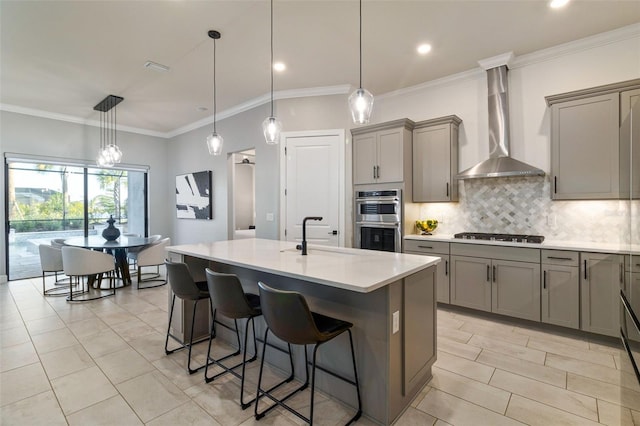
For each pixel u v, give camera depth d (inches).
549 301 117.3
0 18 108.3
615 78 119.9
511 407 76.5
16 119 202.1
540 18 110.4
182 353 104.9
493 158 139.8
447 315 137.7
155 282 200.5
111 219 200.5
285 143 180.7
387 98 179.0
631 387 74.2
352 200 172.1
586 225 126.2
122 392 83.3
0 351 106.0
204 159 238.1
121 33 118.8
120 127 248.5
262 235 191.9
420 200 157.8
